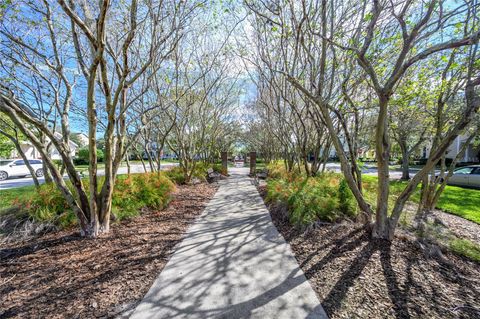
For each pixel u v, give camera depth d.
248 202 5.80
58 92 4.59
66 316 1.78
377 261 2.61
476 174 8.11
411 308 1.87
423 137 6.47
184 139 8.80
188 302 1.95
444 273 2.38
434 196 4.64
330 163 24.22
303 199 4.25
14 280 2.27
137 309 1.86
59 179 3.11
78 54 3.23
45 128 2.86
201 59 7.25
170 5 4.09
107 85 2.98
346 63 4.03
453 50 3.48
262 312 1.83
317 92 3.51
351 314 1.80
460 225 4.11
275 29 3.81
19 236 3.31
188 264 2.61
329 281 2.25
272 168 11.57
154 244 3.15
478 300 1.97
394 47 3.98
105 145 3.30
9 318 1.75
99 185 4.80
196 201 5.86
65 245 3.07
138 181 5.65
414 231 3.51
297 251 2.94
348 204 4.17
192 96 7.62
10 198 5.23
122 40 4.80
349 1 4.03
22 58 3.83
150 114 7.30
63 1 2.23
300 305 1.91
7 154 13.52
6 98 2.51
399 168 18.22
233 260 2.71
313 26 3.83
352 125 6.65
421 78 4.20
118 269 2.49
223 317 1.78
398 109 5.86
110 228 3.69
